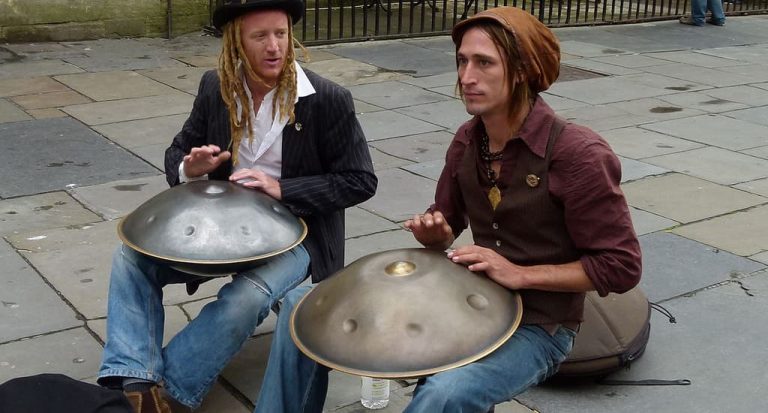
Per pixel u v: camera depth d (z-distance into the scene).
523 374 2.48
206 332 3.03
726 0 14.97
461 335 2.22
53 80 8.38
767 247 5.04
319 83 3.23
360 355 2.18
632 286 2.49
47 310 4.04
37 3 9.92
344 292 2.32
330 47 10.41
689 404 3.46
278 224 2.93
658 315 4.17
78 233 4.94
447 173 2.75
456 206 2.79
